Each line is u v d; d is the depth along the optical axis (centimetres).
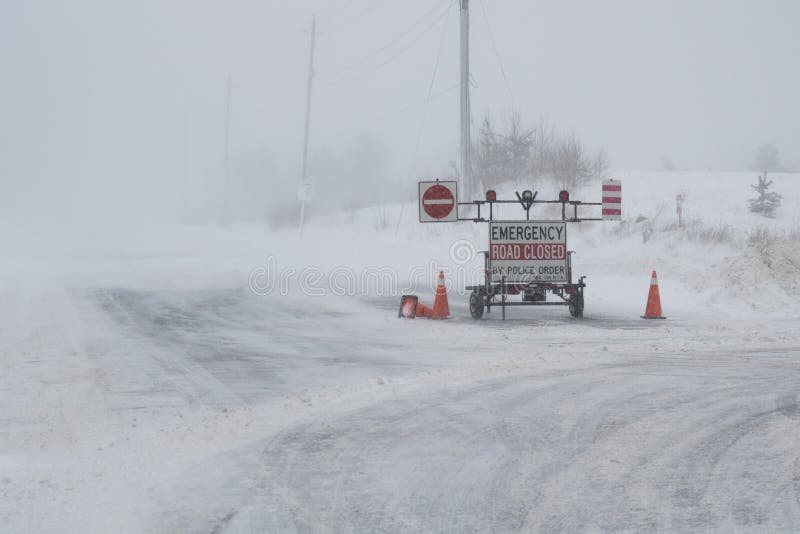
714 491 902
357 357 1794
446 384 1475
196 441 1109
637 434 1132
